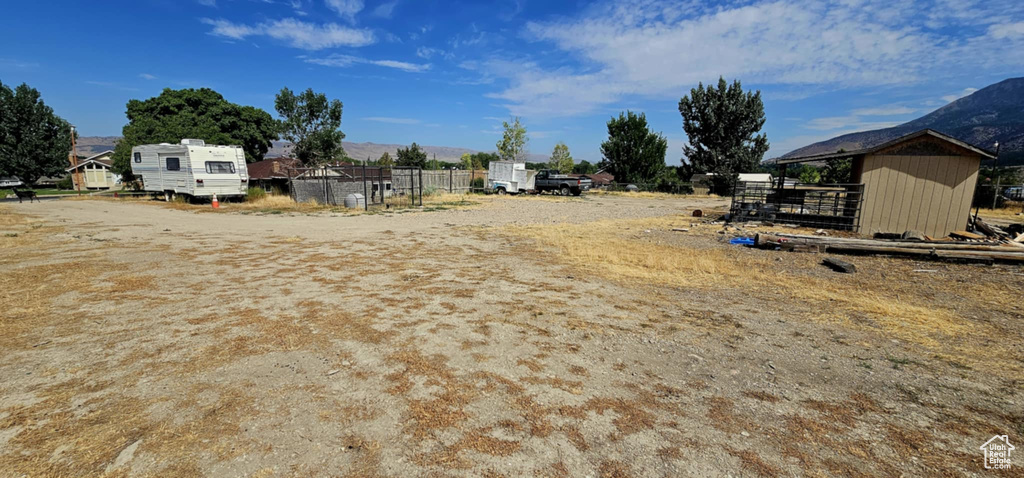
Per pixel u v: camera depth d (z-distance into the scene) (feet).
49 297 17.02
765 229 42.19
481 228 41.16
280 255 26.71
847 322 15.19
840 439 8.27
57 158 98.73
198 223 43.91
